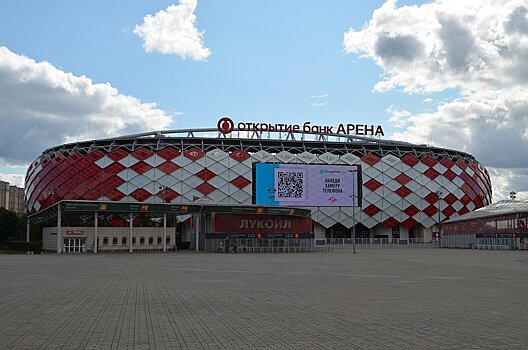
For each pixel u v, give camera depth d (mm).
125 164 95312
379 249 78500
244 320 13094
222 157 98312
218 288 20844
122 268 33562
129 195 93438
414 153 109125
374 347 9984
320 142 105188
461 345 10117
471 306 15516
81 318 13453
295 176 97875
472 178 111688
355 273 29047
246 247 64312
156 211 63844
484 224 83250
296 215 68875
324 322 12766
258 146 102250
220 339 10773
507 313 14141
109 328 12039
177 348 9961
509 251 67562
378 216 101375
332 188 99375
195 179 95750
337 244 93500
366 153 105688
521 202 83250
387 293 18969
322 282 23469
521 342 10375
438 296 18031
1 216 86375
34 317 13617
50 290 20141
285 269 32500
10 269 32531
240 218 67062
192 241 77500
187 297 17859
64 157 99250
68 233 64312
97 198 93188
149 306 15648
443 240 92062
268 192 96562
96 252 61625
